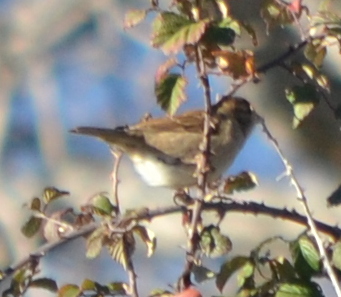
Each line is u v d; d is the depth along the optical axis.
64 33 14.77
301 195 7.00
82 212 7.76
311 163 13.21
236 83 7.44
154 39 7.06
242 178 7.75
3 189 14.11
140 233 7.53
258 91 13.16
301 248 7.35
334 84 12.39
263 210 7.68
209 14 7.45
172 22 7.11
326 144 13.12
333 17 7.54
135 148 10.50
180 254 13.20
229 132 10.67
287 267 7.41
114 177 7.95
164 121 10.57
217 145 10.59
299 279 7.32
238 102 10.89
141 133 10.48
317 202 13.08
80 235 7.58
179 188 10.59
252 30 7.40
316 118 12.98
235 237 12.84
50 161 14.44
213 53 7.13
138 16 7.29
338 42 7.46
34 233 7.89
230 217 12.93
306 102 7.70
